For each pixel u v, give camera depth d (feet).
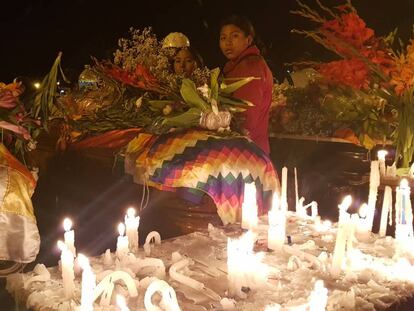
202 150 11.44
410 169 13.92
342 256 8.03
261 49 14.40
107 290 6.92
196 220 12.14
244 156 11.64
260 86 12.84
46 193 16.99
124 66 13.66
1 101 9.43
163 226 12.63
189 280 7.58
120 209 14.97
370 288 7.64
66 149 16.02
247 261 7.64
